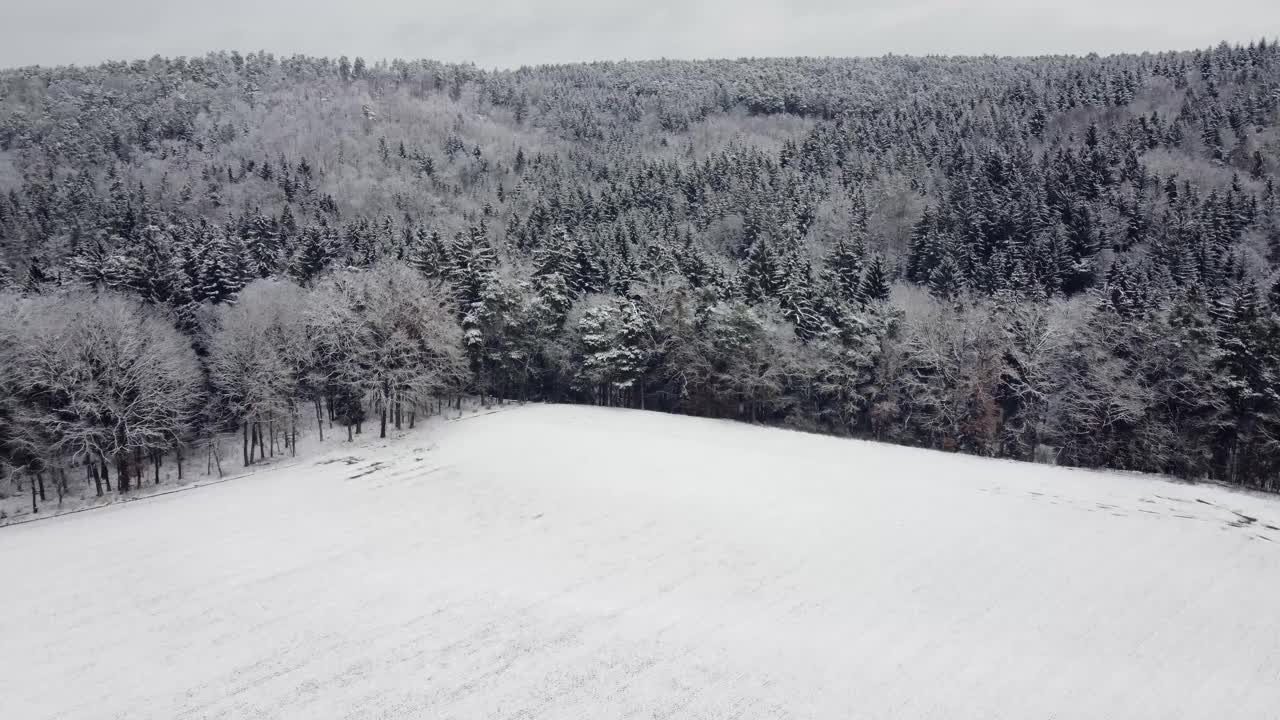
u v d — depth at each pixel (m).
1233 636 25.50
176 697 20.42
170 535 33.62
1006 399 60.41
